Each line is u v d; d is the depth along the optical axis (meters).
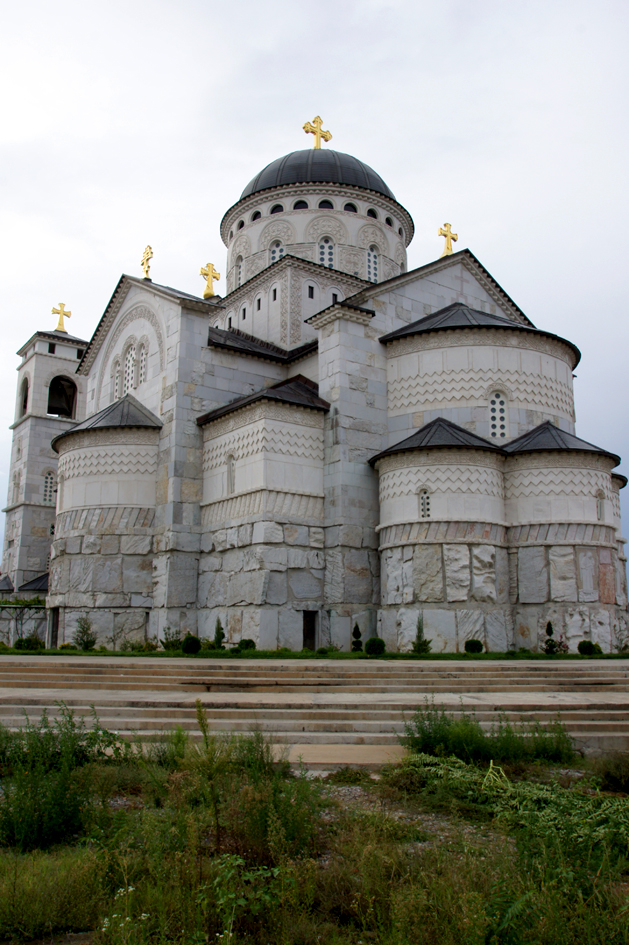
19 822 8.04
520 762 11.37
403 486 28.98
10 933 6.28
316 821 8.34
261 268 43.25
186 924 6.02
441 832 8.67
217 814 7.73
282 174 44.06
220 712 14.11
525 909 5.95
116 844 7.19
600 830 7.46
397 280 34.31
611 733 13.59
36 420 56.56
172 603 31.42
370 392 32.16
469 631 26.98
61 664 19.20
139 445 34.00
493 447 28.81
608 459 29.72
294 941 6.11
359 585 29.83
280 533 29.20
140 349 37.78
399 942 5.76
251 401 30.23
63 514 34.72
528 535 28.64
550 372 32.31
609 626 27.91
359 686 17.28
